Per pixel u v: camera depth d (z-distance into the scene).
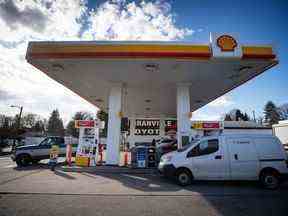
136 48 10.53
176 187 8.07
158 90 16.89
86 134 14.08
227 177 8.09
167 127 31.50
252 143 8.34
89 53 10.54
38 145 15.88
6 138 37.78
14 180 9.17
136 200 6.30
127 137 31.41
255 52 10.34
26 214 5.02
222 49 10.11
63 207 5.57
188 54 10.43
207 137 8.63
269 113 84.31
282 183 9.02
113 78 13.87
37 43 10.73
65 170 12.27
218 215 5.14
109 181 9.20
